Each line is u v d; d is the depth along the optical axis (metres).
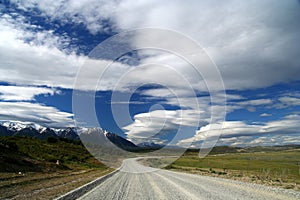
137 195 13.99
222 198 12.86
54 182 21.30
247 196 13.56
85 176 28.11
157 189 16.61
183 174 31.75
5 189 16.53
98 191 15.87
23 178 23.52
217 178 25.98
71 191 14.96
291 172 41.72
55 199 12.26
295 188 17.84
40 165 36.62
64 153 61.94
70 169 41.25
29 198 13.17
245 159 98.00
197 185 19.11
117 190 16.22
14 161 33.28
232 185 19.19
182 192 15.13
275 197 13.31
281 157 115.44
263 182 21.89
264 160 92.25
